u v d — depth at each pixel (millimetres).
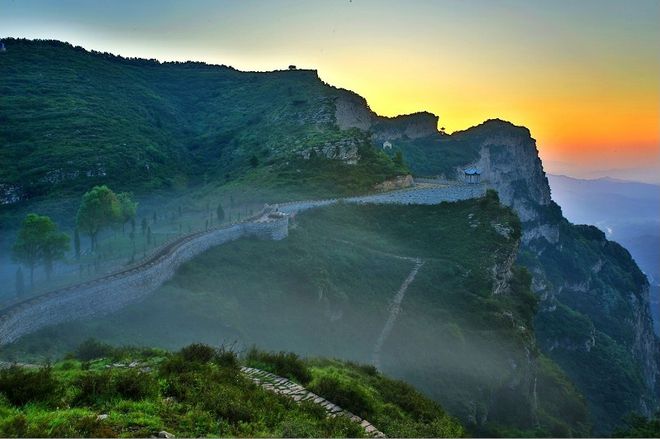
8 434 15594
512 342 64562
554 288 153000
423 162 162375
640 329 170375
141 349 30953
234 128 148750
